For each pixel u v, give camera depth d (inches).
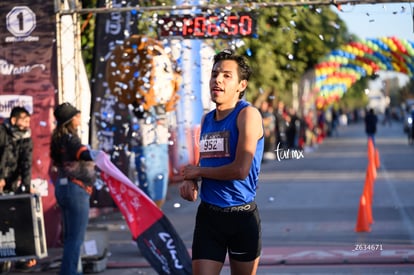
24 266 669.9
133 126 745.0
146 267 677.9
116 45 761.6
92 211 975.0
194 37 704.4
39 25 735.7
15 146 654.5
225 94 396.2
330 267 658.8
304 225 903.7
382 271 637.3
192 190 397.4
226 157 395.5
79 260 614.5
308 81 1946.4
